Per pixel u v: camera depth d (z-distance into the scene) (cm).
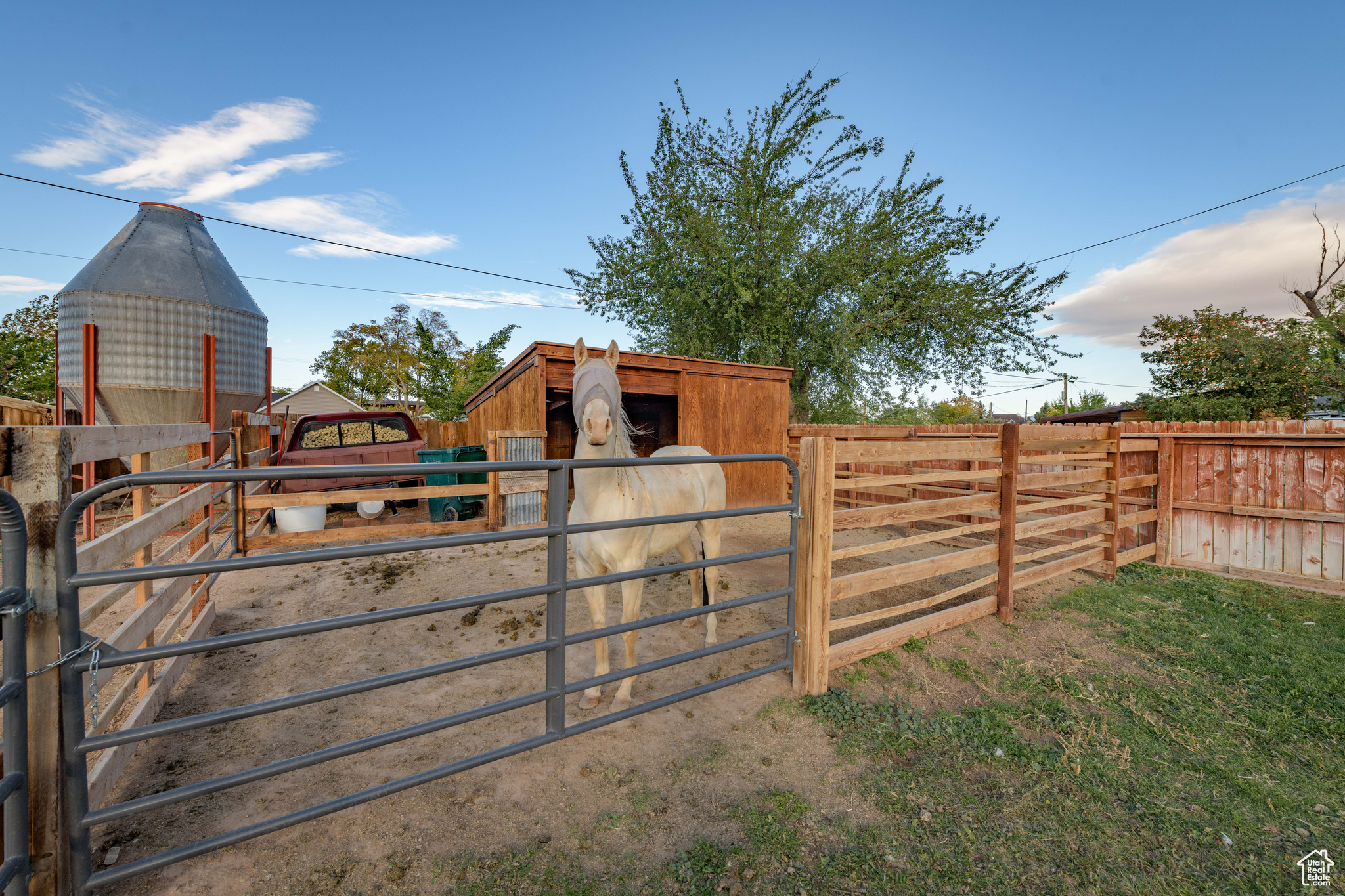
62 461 159
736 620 451
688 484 375
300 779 246
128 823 217
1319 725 294
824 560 316
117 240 895
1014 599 491
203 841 172
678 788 245
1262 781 252
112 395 837
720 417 891
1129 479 561
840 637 433
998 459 430
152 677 302
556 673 238
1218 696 327
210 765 256
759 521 873
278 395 3188
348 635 409
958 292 1367
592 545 293
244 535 589
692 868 202
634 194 1453
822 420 1470
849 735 284
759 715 301
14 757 150
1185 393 1516
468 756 265
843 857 208
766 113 1339
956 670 358
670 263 1396
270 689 329
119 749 245
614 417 276
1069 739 284
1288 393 1396
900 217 1410
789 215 1336
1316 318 1588
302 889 190
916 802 238
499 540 210
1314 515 504
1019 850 212
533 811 229
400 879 195
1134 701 321
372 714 302
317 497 612
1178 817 230
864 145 1357
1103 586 525
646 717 299
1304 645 390
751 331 1345
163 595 304
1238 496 553
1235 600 479
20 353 1488
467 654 380
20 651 150
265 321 1025
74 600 159
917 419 1491
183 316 877
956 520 768
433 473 193
